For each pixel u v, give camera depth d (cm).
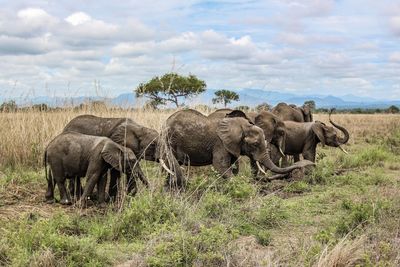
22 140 1333
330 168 1439
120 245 736
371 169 1558
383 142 2402
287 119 1720
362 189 1156
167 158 1046
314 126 1484
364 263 640
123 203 898
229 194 1021
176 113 1182
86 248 676
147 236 749
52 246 671
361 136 2995
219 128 1148
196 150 1156
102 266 656
